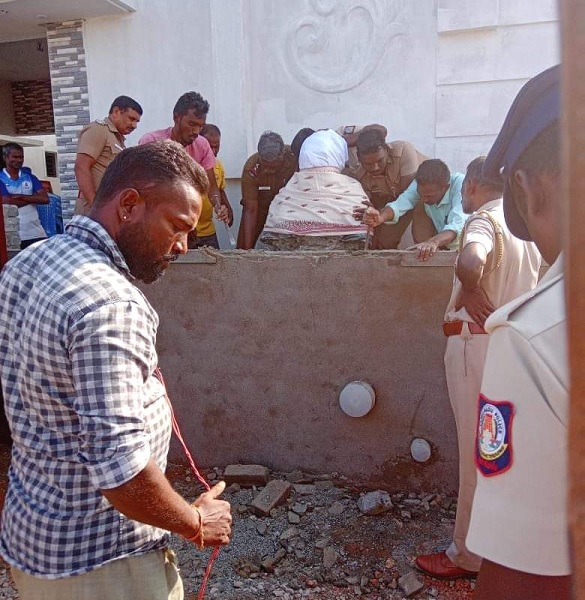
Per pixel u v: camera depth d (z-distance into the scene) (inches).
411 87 197.8
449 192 144.9
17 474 60.0
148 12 220.4
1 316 57.8
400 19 195.5
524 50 185.8
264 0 208.1
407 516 132.2
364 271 136.9
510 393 34.9
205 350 151.7
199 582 115.8
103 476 50.2
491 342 37.5
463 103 193.5
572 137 17.3
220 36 210.7
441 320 132.8
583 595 19.1
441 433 136.5
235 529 131.6
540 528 33.7
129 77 225.6
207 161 179.6
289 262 142.3
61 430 55.2
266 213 181.5
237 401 151.4
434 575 112.0
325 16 202.2
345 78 203.3
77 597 56.5
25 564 57.4
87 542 56.0
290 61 208.1
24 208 236.4
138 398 52.8
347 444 144.3
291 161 177.3
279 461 150.7
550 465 33.1
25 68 351.9
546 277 37.9
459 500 107.6
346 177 155.9
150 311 56.7
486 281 96.6
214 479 151.4
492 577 35.6
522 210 42.0
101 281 53.7
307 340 143.6
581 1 17.0
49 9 218.1
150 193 59.6
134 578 58.4
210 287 148.9
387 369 138.3
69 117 234.7
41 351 53.2
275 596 111.5
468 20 187.8
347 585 113.8
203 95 217.8
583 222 17.4
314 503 138.2
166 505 54.3
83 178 162.9
